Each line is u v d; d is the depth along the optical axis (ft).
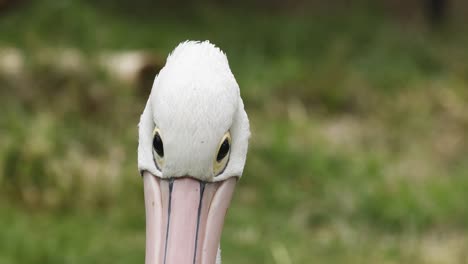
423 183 47.75
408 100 59.16
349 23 69.56
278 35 66.85
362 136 54.75
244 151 19.22
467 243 42.04
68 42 58.08
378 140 54.39
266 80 59.67
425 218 43.96
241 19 70.18
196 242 18.79
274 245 40.34
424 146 54.03
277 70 61.36
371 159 49.03
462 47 72.43
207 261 18.89
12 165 42.86
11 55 52.31
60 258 38.06
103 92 49.65
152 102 18.75
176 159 18.38
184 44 19.07
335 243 41.45
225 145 18.52
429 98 59.57
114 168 44.34
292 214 44.09
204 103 18.02
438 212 44.32
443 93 60.23
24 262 37.65
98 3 69.87
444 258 40.63
